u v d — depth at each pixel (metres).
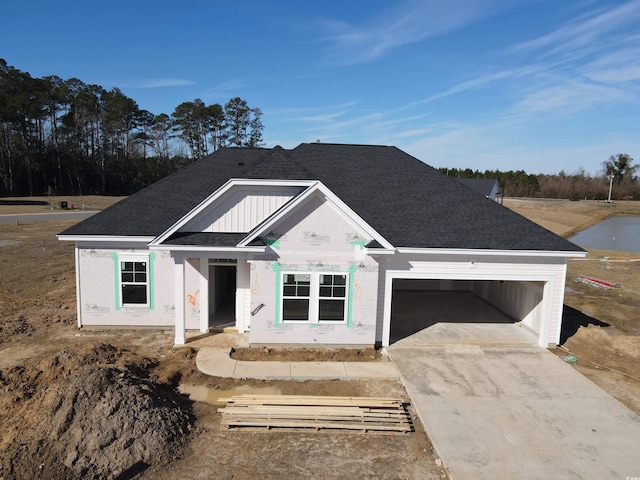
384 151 20.58
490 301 20.06
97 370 9.99
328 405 10.45
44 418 8.99
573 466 8.63
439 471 8.48
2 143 72.50
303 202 13.46
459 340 15.38
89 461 8.15
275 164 14.54
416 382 12.12
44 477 7.77
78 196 79.81
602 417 10.54
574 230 56.31
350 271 13.94
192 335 15.23
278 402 10.48
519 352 14.53
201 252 13.97
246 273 15.21
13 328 15.55
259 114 92.56
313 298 14.00
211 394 11.31
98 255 15.51
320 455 8.86
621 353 14.82
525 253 14.27
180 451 8.80
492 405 10.96
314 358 13.57
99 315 15.80
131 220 15.88
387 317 14.54
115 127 88.12
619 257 35.69
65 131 81.88
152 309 15.86
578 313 19.69
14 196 74.69
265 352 13.87
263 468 8.40
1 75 73.31
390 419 10.01
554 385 12.18
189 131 90.69
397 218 15.69
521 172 124.75
